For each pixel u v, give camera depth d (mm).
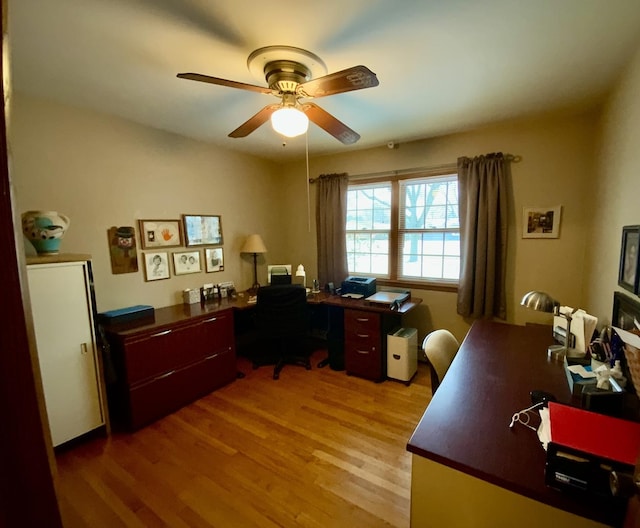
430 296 3287
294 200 4168
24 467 312
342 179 3607
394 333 3008
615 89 1942
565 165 2547
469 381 1450
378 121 2662
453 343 1981
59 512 342
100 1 1237
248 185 3773
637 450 789
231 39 1500
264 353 3629
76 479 1824
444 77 1898
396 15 1335
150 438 2188
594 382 1286
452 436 1058
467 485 955
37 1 1228
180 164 3035
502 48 1593
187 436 2203
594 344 1593
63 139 2268
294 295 3004
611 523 744
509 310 2875
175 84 1968
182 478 1822
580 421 922
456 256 3182
